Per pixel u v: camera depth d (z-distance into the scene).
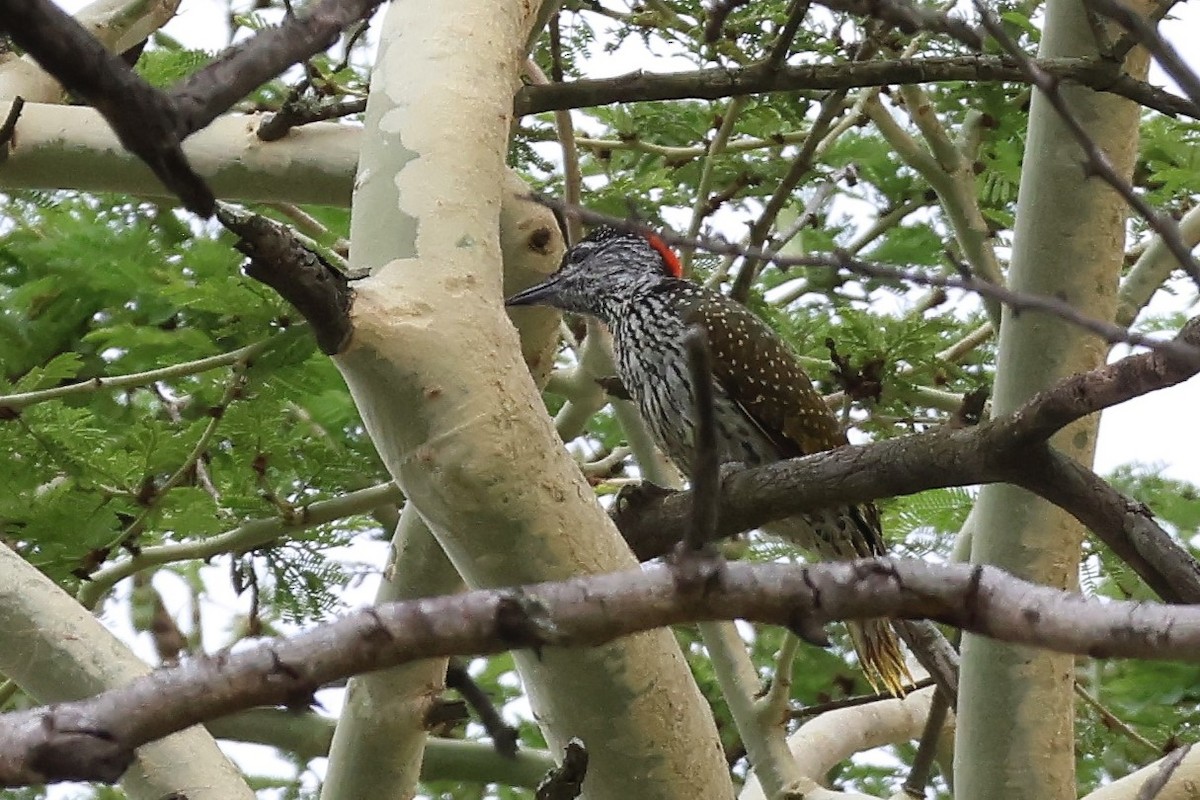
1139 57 10.22
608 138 15.05
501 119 8.19
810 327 14.48
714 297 12.77
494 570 7.38
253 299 11.12
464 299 7.36
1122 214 9.91
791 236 11.17
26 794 13.77
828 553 12.25
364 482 12.69
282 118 10.95
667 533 9.17
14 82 11.72
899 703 13.67
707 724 7.73
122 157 11.04
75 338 12.17
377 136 7.91
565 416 13.33
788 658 11.47
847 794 11.27
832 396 14.36
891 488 8.32
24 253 12.06
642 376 12.77
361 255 7.54
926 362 12.93
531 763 12.55
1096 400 7.42
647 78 10.30
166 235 12.90
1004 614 4.79
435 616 4.89
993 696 9.89
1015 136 13.95
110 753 4.70
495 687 15.02
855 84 10.15
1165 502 14.42
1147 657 4.66
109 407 12.36
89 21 11.74
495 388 7.26
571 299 13.12
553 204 7.20
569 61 13.56
